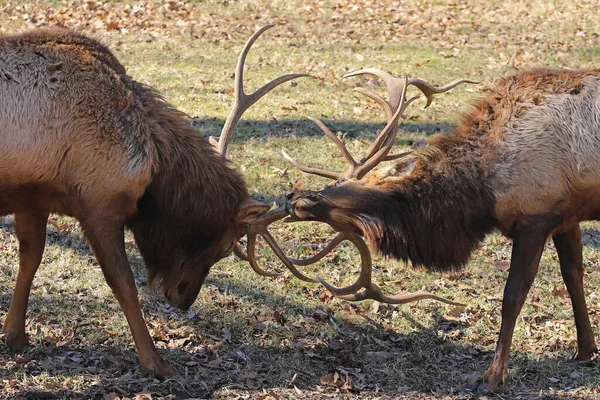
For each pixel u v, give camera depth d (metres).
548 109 11.64
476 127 11.94
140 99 11.20
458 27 32.62
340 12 34.03
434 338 13.19
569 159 11.47
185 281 12.09
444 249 11.86
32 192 10.88
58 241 15.50
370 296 12.36
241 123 21.89
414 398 11.27
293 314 13.65
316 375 11.84
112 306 13.25
